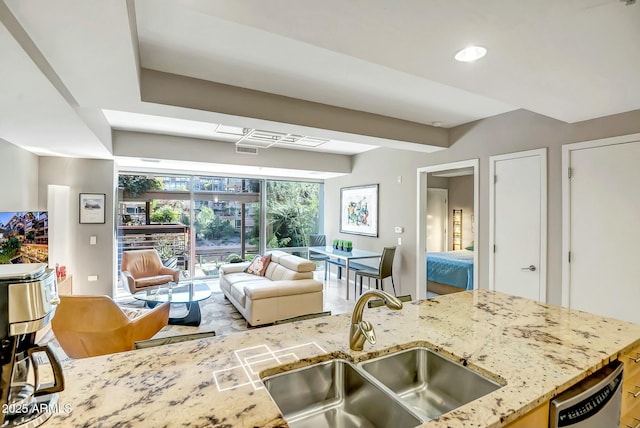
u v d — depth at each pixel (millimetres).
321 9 1325
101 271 4480
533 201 3180
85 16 1274
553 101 2340
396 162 5059
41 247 3682
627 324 1604
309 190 7309
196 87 2520
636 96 2229
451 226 7602
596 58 1705
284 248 7004
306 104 3041
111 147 4133
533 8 1287
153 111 2574
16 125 2703
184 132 4430
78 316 2461
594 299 2756
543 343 1366
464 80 1996
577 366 1156
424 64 1797
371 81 2625
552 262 3029
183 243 5977
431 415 1279
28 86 1865
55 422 832
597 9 1286
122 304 4738
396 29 1461
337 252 5508
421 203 4617
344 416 1241
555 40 1533
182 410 890
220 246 6332
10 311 799
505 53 1666
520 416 921
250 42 2020
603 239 2701
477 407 904
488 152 3592
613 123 2633
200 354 1254
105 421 837
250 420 848
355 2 1277
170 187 5875
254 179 6684
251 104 2756
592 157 2760
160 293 4082
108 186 4512
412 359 1387
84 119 2652
